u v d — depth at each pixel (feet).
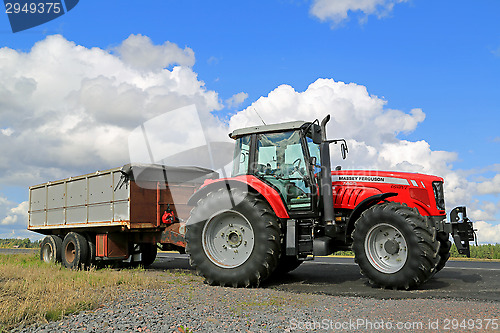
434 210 24.26
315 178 23.93
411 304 17.10
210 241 24.76
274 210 23.70
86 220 31.89
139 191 28.81
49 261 35.35
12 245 100.32
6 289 19.58
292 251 22.98
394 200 24.39
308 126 24.36
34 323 13.78
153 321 13.78
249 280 23.12
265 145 25.26
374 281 22.21
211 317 14.51
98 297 17.44
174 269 32.60
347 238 24.45
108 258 31.14
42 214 37.19
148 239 30.86
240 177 24.58
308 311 15.84
